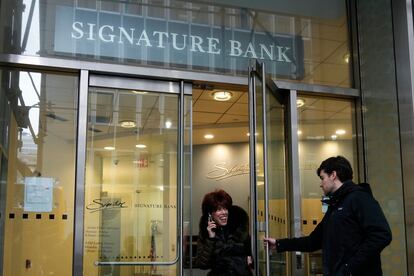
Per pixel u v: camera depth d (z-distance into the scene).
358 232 3.01
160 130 4.06
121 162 3.93
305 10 4.70
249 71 3.61
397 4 4.39
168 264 3.88
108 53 4.04
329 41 4.70
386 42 4.47
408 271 4.11
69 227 3.72
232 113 6.87
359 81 4.68
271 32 4.55
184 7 4.32
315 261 4.26
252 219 3.49
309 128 4.55
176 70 4.14
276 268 3.84
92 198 3.82
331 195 3.20
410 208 4.12
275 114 4.22
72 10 4.01
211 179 9.23
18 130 3.76
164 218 3.95
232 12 4.45
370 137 4.55
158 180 3.99
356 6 4.77
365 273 2.93
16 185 3.69
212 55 4.31
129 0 4.16
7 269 3.57
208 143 9.37
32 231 3.65
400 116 4.27
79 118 3.83
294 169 4.38
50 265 3.64
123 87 4.02
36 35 3.89
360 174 4.59
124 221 3.86
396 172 4.29
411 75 4.21
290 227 4.34
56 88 3.89
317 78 4.61
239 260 3.96
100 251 3.77
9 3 3.89
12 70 3.83
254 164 3.52
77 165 3.77
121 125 3.98
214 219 4.08
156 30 4.20
